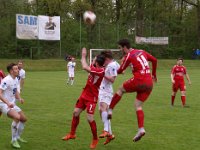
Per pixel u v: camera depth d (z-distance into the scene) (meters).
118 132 11.34
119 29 58.72
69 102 18.03
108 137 9.58
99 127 12.03
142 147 9.62
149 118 13.83
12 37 52.31
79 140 10.24
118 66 9.70
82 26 57.66
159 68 52.16
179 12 70.44
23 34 47.16
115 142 10.12
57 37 49.28
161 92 23.36
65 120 13.16
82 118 13.59
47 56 53.34
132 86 8.97
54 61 49.50
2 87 9.49
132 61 8.95
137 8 69.62
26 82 29.66
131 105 17.20
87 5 61.06
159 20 69.69
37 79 32.94
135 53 9.00
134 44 59.16
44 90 23.66
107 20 68.19
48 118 13.55
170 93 22.81
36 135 10.79
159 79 34.31
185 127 12.16
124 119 13.51
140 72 8.91
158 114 14.79
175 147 9.60
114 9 70.25
